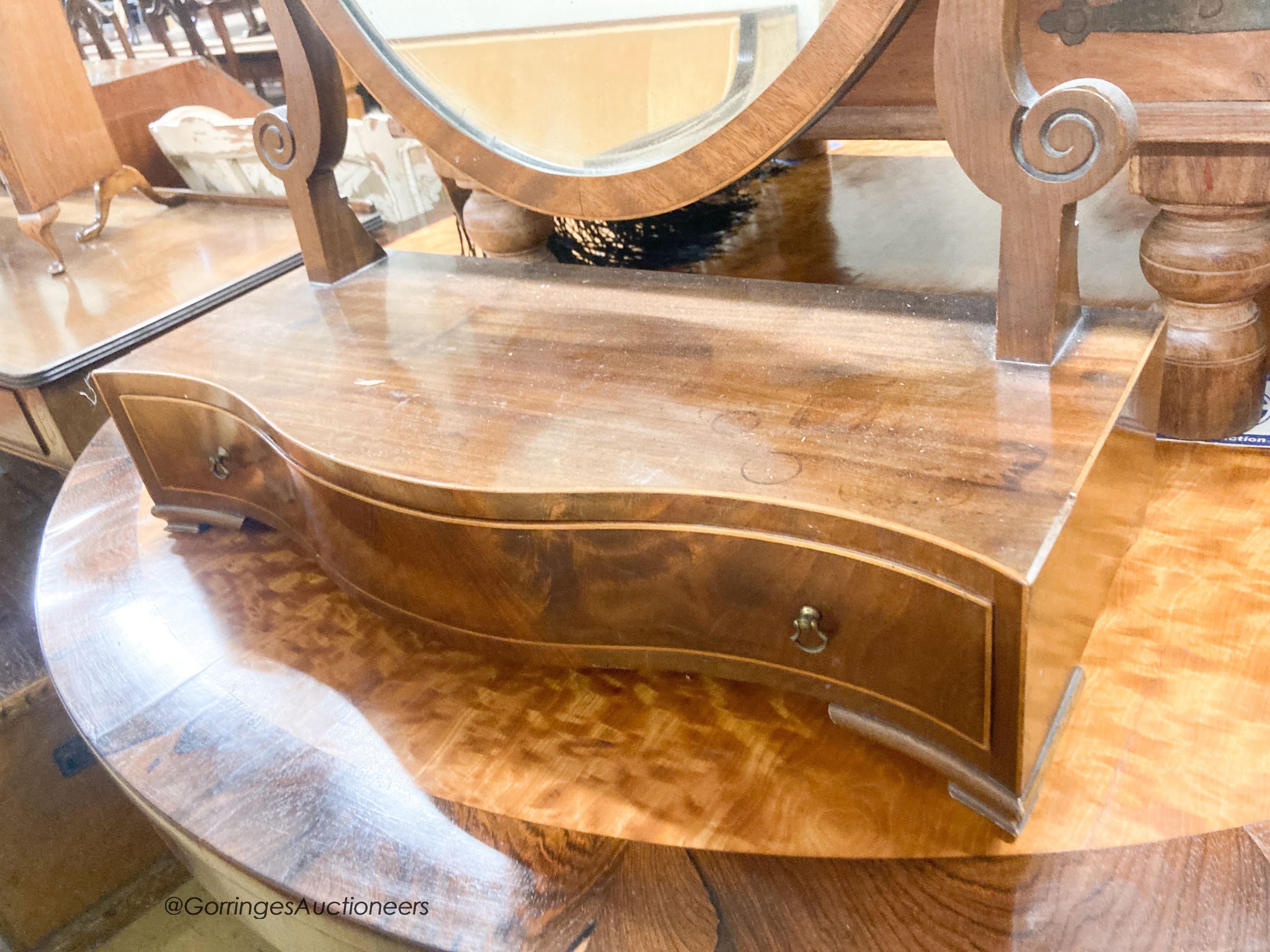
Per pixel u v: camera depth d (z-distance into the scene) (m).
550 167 0.82
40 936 1.34
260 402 0.80
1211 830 0.57
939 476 0.58
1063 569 0.56
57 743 1.29
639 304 0.85
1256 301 0.90
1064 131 0.59
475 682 0.78
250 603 0.90
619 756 0.69
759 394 0.69
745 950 0.55
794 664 0.65
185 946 1.32
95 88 2.17
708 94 0.72
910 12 0.66
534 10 0.74
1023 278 0.64
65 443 1.50
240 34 3.44
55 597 0.95
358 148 1.85
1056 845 0.58
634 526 0.63
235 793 0.70
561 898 0.60
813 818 0.62
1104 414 0.61
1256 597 0.72
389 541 0.73
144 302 1.66
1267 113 0.64
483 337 0.84
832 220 1.28
